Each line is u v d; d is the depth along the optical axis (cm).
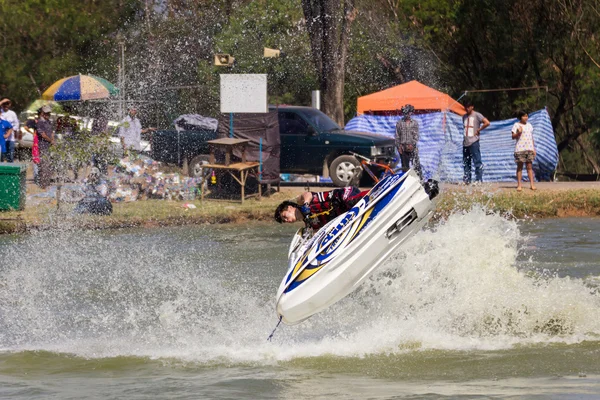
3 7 12256
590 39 10944
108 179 7169
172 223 6481
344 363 2886
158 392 2603
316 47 11138
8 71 12250
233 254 5209
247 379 2725
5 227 6097
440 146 8581
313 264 2978
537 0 11081
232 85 7294
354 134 8019
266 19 12975
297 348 3105
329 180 8600
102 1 12938
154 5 13375
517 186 7506
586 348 2978
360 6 12162
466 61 11744
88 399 2544
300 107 8181
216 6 13650
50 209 6681
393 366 2830
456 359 2886
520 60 11331
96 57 12781
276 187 8200
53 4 12469
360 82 12444
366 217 3006
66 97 8925
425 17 11656
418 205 3036
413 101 8894
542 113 8738
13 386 2714
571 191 7194
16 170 6159
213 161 7269
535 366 2773
